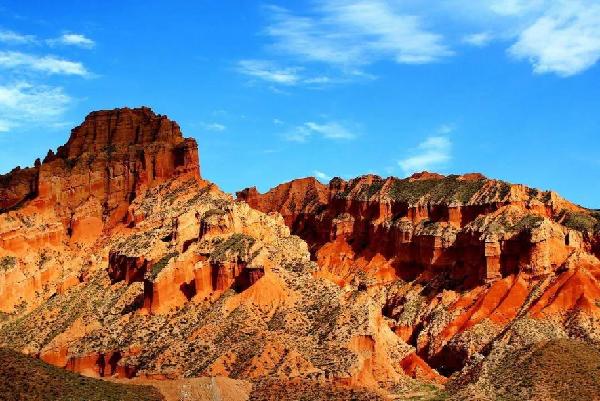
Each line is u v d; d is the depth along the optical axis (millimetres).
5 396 173000
